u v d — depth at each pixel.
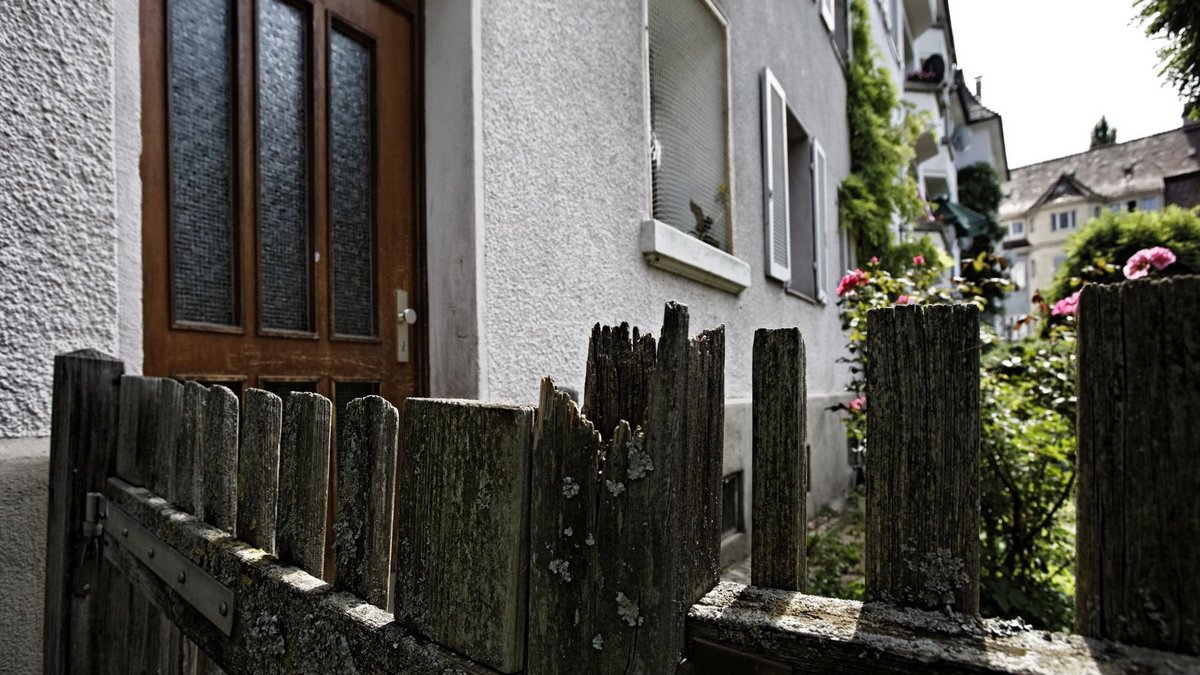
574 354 2.65
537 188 2.46
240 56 1.81
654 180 3.49
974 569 0.44
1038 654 0.39
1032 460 2.80
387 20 2.21
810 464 5.34
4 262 1.25
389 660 0.67
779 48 5.45
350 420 0.79
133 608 1.19
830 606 0.48
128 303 1.47
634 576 0.52
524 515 0.59
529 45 2.44
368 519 0.75
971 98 32.97
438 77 2.24
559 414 0.58
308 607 0.76
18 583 1.24
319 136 2.00
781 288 5.34
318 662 0.74
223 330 1.73
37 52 1.30
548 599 0.57
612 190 2.96
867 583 0.48
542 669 0.57
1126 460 0.38
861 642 0.44
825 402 5.96
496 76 2.27
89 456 1.26
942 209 18.62
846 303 3.78
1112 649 0.38
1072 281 3.27
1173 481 0.36
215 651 0.91
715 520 0.56
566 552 0.56
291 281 1.93
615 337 0.58
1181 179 31.95
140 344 1.50
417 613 0.67
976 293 3.55
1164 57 6.07
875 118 8.51
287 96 1.94
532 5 2.46
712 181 4.13
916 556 0.46
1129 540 0.38
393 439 0.75
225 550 0.91
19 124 1.27
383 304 2.17
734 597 0.52
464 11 2.19
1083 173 43.19
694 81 3.95
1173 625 0.36
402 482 0.71
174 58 1.67
